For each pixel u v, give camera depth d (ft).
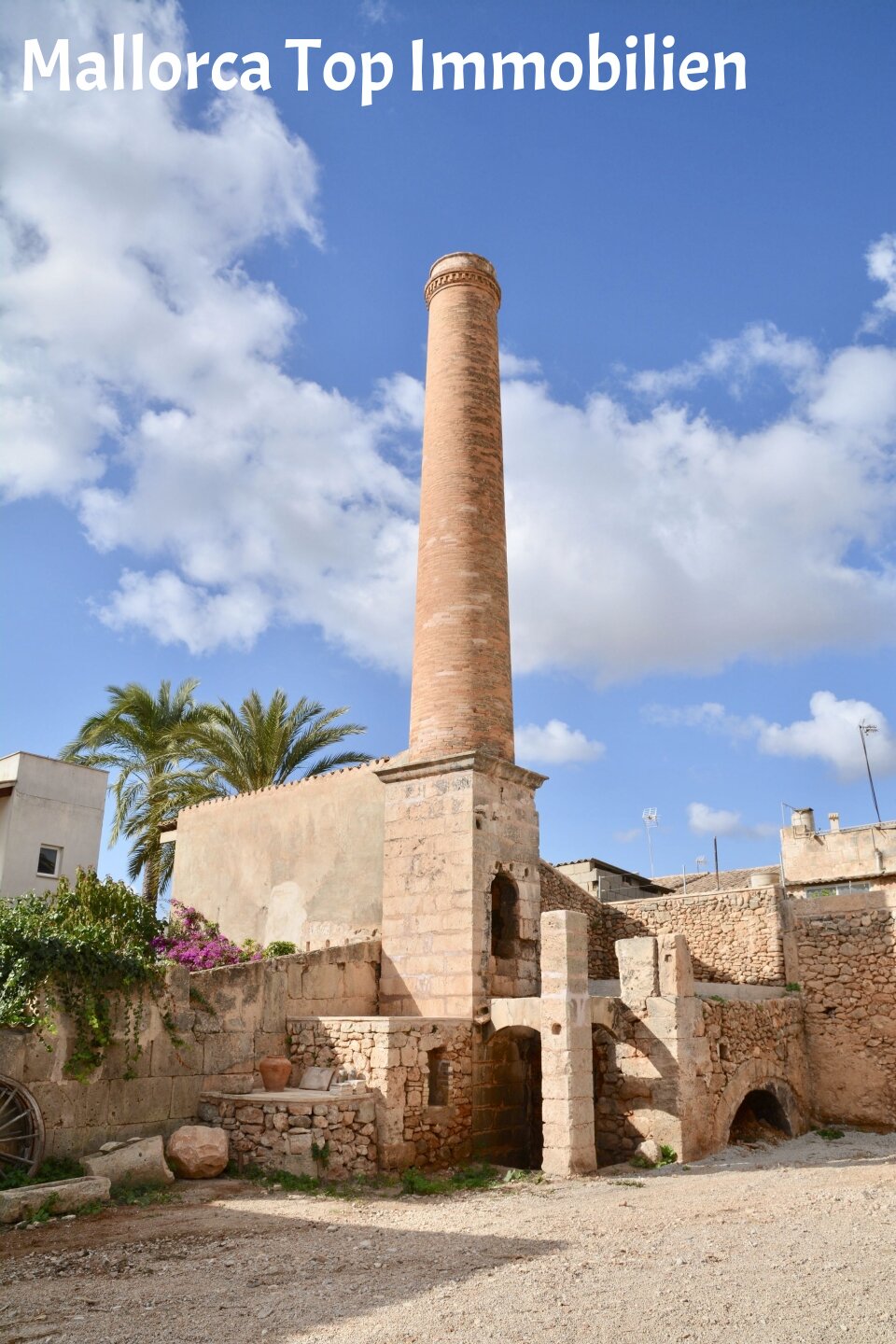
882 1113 68.08
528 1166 59.47
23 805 85.66
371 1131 50.11
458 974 58.95
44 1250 34.58
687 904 81.30
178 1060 51.06
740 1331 22.52
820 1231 32.60
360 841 71.20
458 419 72.69
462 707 65.41
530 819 66.44
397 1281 28.96
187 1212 40.45
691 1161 53.42
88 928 49.52
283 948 66.18
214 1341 24.16
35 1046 45.11
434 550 69.72
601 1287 26.94
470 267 77.61
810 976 73.46
